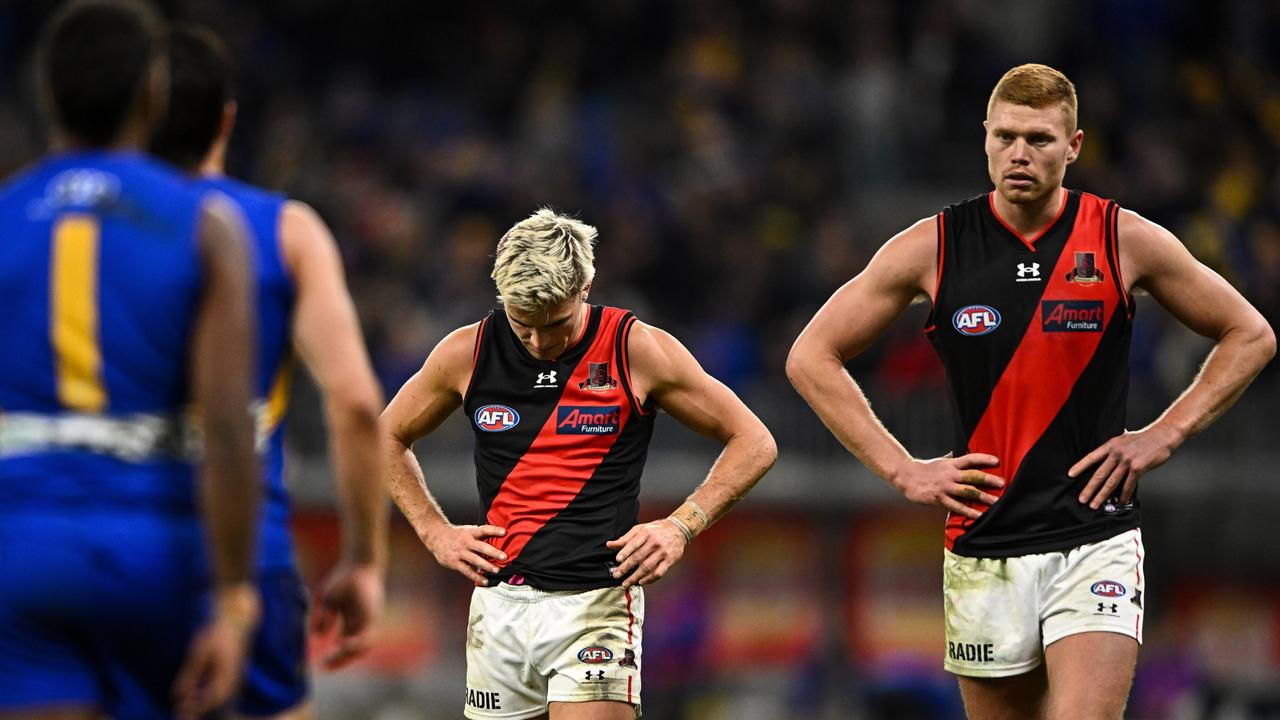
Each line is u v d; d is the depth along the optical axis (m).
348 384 13.81
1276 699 47.47
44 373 12.27
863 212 65.62
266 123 64.50
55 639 12.16
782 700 46.31
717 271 57.59
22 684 12.04
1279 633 47.94
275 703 14.17
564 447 19.83
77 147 12.80
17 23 64.25
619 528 19.88
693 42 68.31
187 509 12.57
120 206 12.46
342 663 14.18
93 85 12.62
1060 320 18.84
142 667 12.55
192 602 12.53
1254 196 63.94
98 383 12.30
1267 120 69.69
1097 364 18.88
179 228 12.47
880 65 68.56
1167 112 68.19
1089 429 18.88
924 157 67.69
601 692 19.42
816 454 48.06
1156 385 49.25
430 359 20.45
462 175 62.31
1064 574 18.69
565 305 19.28
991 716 19.36
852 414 19.67
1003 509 18.95
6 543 12.06
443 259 58.03
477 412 20.12
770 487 47.34
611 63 68.56
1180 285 18.94
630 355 19.92
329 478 46.44
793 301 55.59
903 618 46.94
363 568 13.98
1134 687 47.41
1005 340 18.97
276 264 14.13
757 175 63.12
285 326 14.20
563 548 19.66
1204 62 71.69
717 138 63.59
